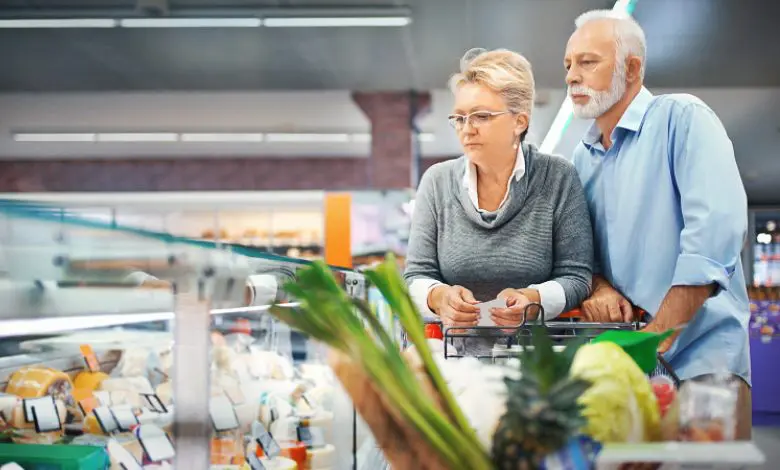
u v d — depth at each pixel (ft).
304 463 5.11
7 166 51.72
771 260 52.80
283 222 37.55
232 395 4.44
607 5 21.68
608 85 5.66
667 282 5.65
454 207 5.82
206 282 3.53
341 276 5.54
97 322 3.96
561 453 1.95
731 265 5.17
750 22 22.58
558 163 5.71
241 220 37.52
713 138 5.38
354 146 46.91
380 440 2.14
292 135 43.60
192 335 3.65
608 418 2.21
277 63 29.40
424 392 2.20
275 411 5.01
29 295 2.97
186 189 51.39
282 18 23.25
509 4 22.21
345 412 5.58
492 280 5.67
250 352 5.10
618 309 5.19
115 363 4.27
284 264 4.18
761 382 25.22
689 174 5.41
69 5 22.53
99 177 51.67
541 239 5.61
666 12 21.62
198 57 28.37
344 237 21.22
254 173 51.26
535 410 1.92
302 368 5.72
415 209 6.13
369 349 2.09
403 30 24.85
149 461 3.70
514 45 25.99
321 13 22.84
